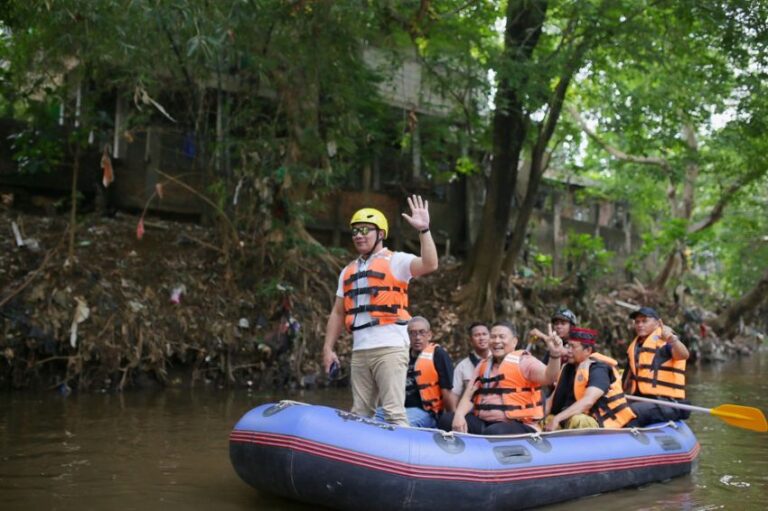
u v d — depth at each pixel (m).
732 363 18.22
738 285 26.47
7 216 11.60
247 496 5.23
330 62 11.09
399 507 4.62
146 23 8.37
